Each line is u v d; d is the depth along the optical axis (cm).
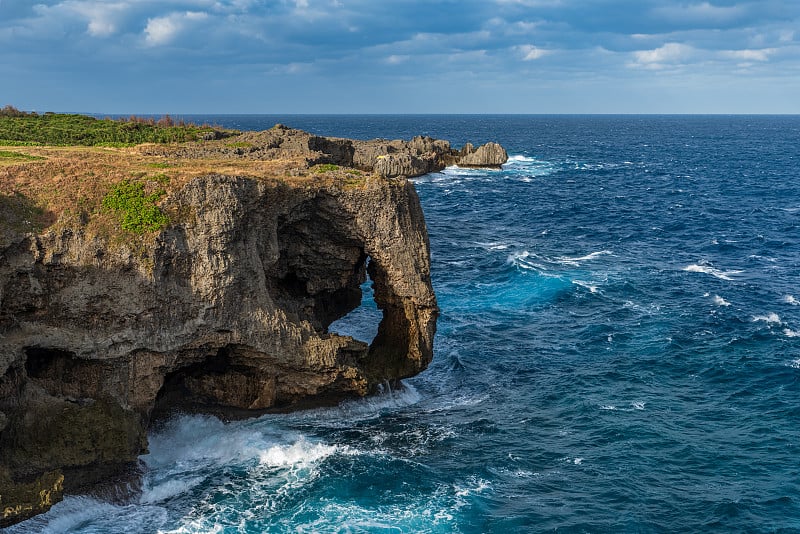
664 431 4250
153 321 3666
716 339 5694
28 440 3281
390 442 4053
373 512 3378
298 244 4619
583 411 4509
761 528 3344
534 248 8894
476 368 5159
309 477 3647
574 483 3703
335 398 4406
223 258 3809
